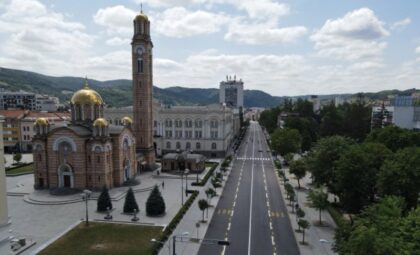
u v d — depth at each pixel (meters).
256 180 90.25
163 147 130.75
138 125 95.62
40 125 75.75
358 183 57.03
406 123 133.38
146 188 78.50
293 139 115.75
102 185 73.94
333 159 67.44
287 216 61.34
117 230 52.41
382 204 41.69
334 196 74.12
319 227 55.91
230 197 73.44
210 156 128.62
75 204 66.19
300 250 47.00
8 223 25.69
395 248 31.56
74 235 50.06
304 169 80.50
